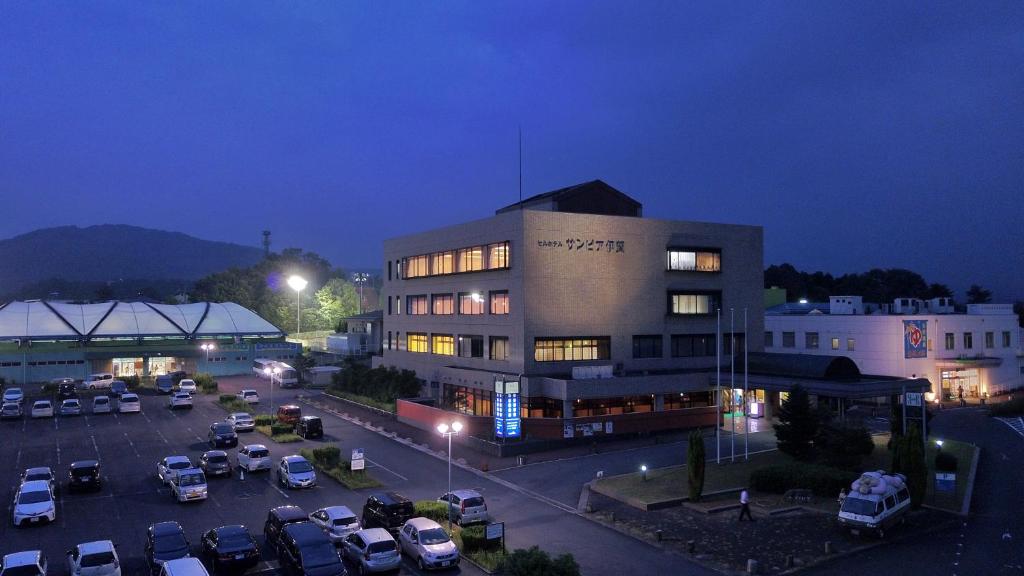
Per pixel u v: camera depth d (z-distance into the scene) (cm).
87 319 10350
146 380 9462
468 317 6656
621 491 3981
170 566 2439
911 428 3672
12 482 4347
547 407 5684
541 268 5922
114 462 4888
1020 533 3256
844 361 5591
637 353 6344
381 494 3469
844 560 2934
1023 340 8531
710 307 6756
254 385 9300
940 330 7512
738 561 2938
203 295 17550
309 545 2702
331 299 16038
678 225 6594
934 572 2781
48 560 2991
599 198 6669
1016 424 6081
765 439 5369
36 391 8506
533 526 3441
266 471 4594
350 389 8075
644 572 2827
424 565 2862
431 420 5947
